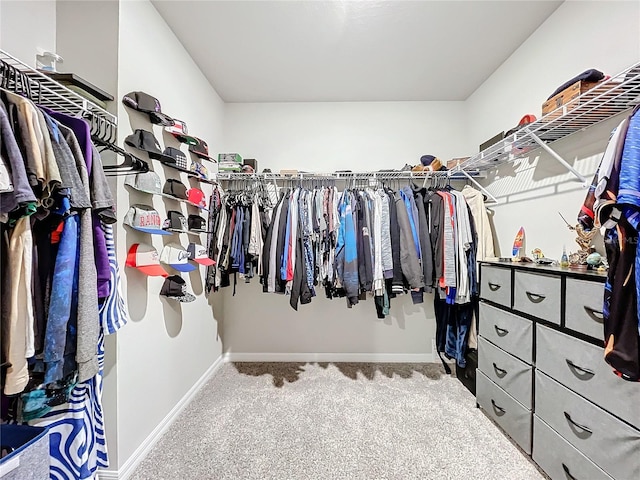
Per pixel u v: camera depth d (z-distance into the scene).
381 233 2.07
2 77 0.83
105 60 1.29
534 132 1.52
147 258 1.40
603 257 1.32
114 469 1.27
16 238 0.71
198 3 1.55
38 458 0.71
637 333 0.88
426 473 1.33
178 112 1.84
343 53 1.98
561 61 1.57
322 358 2.64
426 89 2.44
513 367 1.50
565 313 1.19
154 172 1.51
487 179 2.30
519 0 1.54
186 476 1.31
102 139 1.15
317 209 2.21
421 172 2.33
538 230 1.75
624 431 0.96
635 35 1.20
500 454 1.44
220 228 2.23
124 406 1.32
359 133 2.65
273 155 2.67
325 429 1.64
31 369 0.76
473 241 2.09
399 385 2.16
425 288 2.07
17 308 0.70
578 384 1.12
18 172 0.65
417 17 1.66
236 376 2.32
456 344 2.24
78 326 0.80
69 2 1.31
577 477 1.12
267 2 1.55
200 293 2.13
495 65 2.12
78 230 0.82
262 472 1.33
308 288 2.08
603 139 1.34
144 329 1.47
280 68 2.15
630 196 0.85
